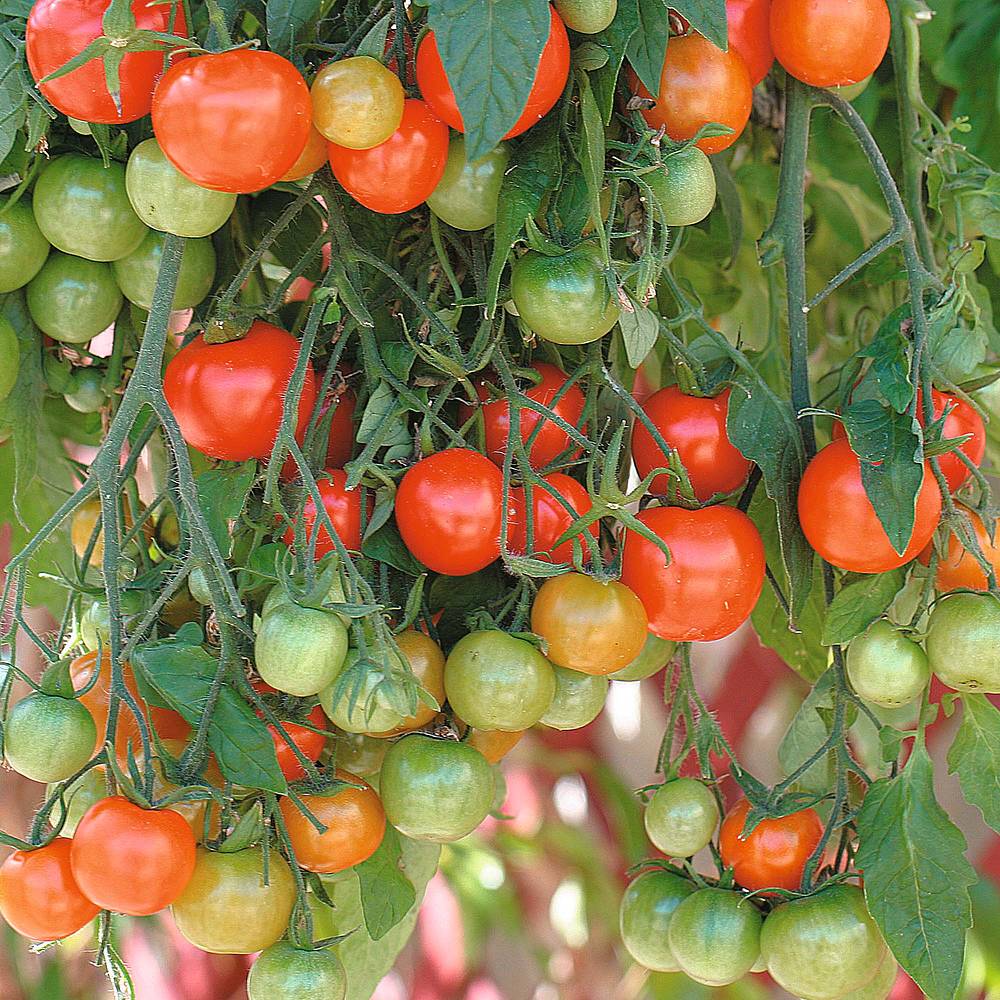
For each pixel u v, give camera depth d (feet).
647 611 2.42
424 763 2.37
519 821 4.49
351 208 2.51
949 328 2.45
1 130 2.40
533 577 2.38
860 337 2.82
